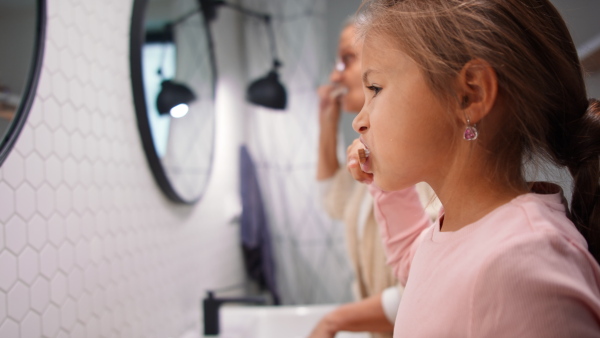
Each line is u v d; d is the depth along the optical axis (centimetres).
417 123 42
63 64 72
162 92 106
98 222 81
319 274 185
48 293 67
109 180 85
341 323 84
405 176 44
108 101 85
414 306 45
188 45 125
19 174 62
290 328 134
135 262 94
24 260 63
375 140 45
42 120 67
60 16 71
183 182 118
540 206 39
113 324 85
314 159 184
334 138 141
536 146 42
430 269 45
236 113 177
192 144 125
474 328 36
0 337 59
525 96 40
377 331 83
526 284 34
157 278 104
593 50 105
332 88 134
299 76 185
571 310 33
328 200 136
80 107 76
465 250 41
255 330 129
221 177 158
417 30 42
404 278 67
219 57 161
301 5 185
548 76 41
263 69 187
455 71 40
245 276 177
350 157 56
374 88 46
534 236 36
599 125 43
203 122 134
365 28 47
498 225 39
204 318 117
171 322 112
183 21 122
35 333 65
